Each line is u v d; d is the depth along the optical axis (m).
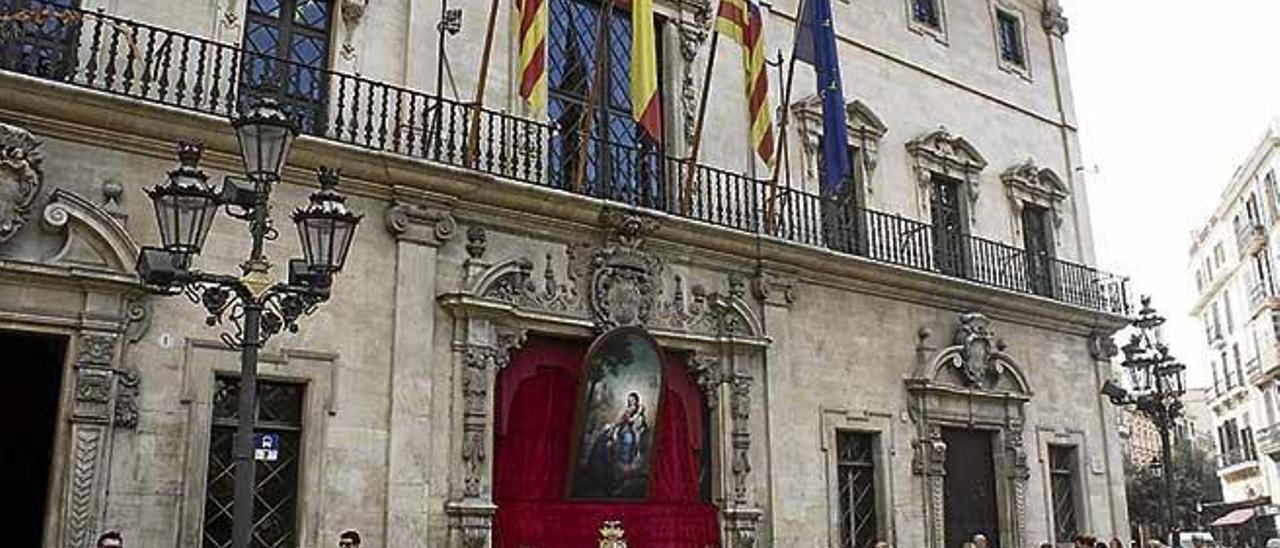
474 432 12.69
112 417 10.62
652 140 15.98
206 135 11.52
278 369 11.65
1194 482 49.16
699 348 15.04
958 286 18.31
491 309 12.96
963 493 18.08
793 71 17.81
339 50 13.24
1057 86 23.23
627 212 14.37
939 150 19.91
